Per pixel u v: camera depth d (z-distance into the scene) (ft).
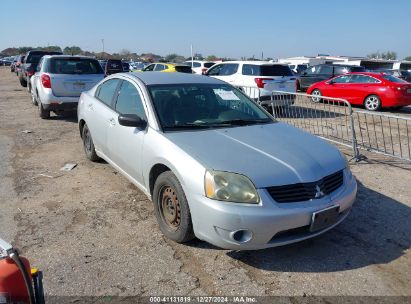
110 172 18.98
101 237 12.61
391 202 16.01
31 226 13.28
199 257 11.52
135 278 10.46
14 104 43.70
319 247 12.26
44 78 31.09
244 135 13.15
